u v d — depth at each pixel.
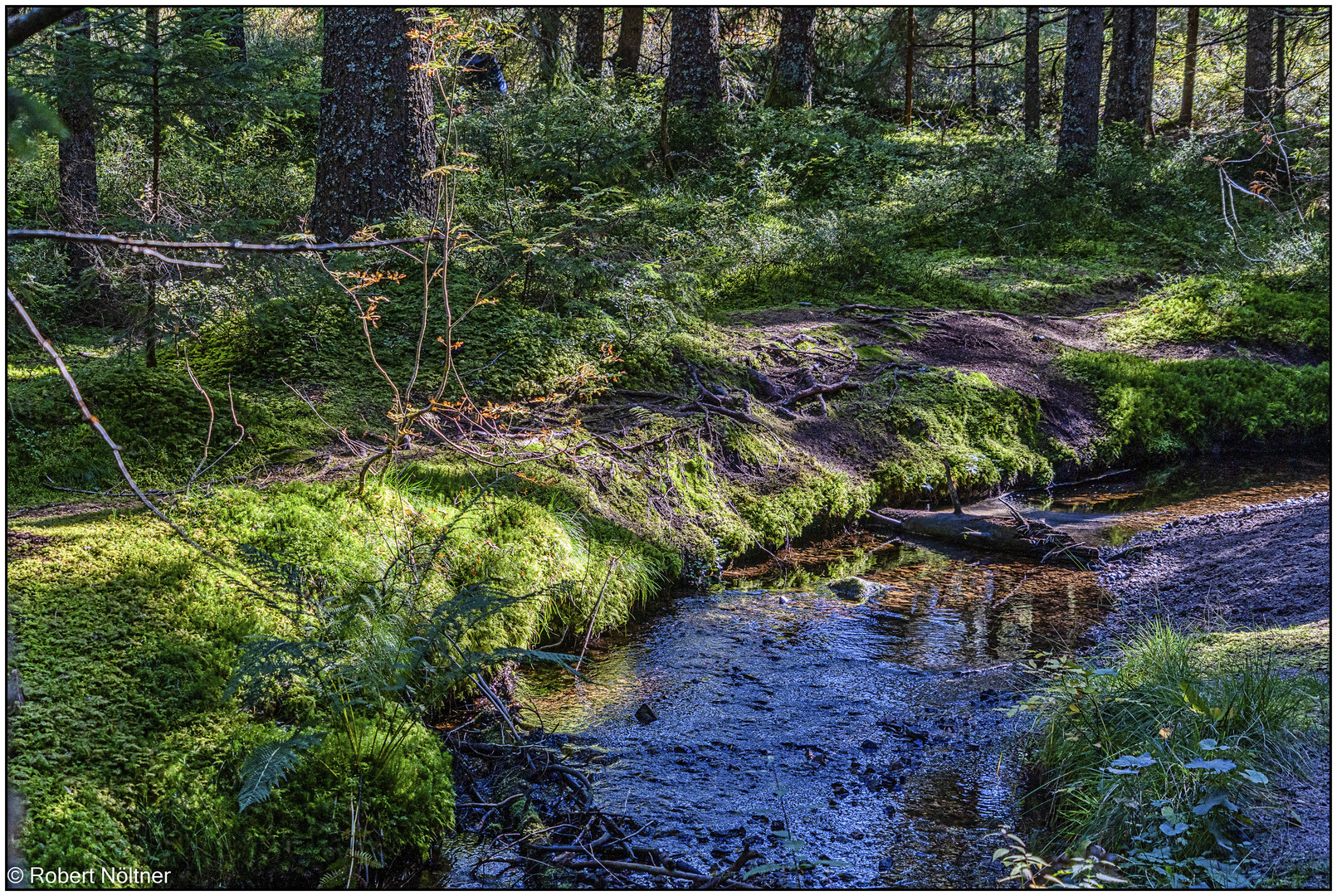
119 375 6.84
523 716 5.02
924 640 6.09
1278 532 7.06
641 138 13.84
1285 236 14.49
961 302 12.82
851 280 12.56
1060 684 4.79
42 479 5.88
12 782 3.32
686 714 5.07
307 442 6.72
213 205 8.47
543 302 8.93
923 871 3.73
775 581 7.25
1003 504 9.21
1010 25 28.06
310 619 4.45
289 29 21.78
